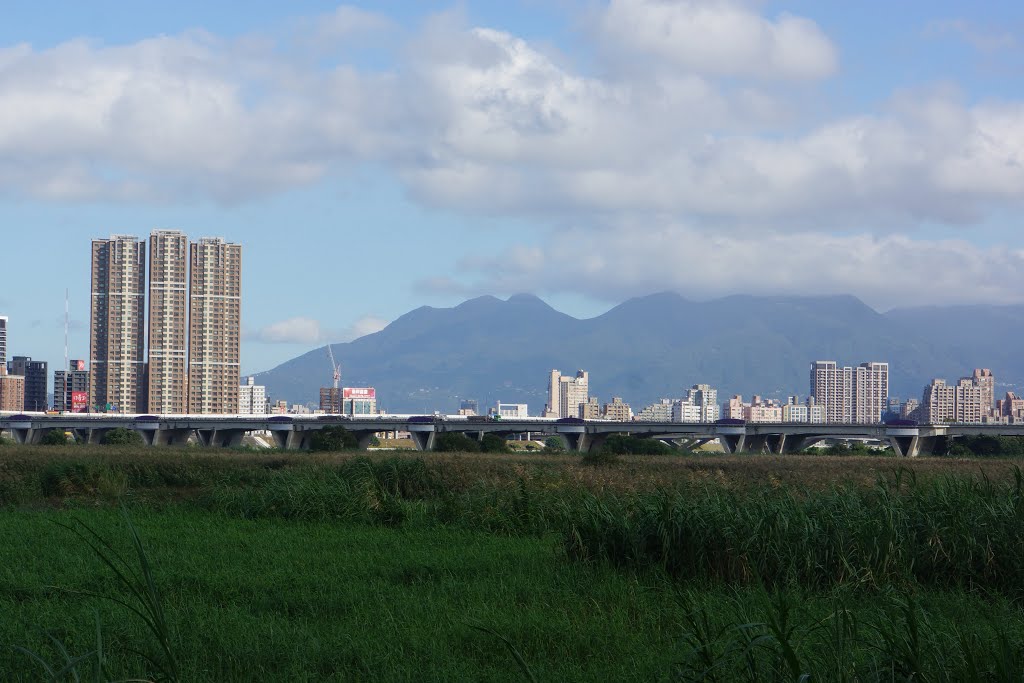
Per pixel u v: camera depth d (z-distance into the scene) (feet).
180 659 41.37
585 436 553.64
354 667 40.96
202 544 79.15
